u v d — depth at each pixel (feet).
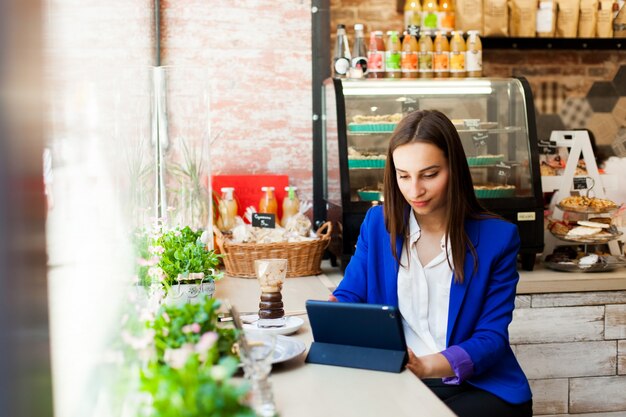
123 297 5.80
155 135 9.85
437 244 8.26
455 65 14.71
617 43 16.99
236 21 14.96
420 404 5.63
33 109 2.91
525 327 12.86
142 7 11.41
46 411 3.06
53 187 3.49
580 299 12.96
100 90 5.29
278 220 14.65
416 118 7.97
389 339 6.59
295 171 15.30
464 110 14.01
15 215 2.70
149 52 13.05
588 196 14.76
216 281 12.03
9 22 2.62
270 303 8.01
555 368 12.98
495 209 13.35
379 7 16.49
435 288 8.20
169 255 8.82
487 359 7.48
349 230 13.01
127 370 4.65
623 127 17.87
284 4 15.06
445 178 7.91
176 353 4.96
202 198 10.07
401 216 8.28
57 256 3.53
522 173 13.73
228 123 15.08
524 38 16.10
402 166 7.89
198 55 14.92
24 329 2.77
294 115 15.24
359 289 8.60
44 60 3.13
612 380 13.15
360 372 6.51
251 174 15.05
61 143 3.69
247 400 4.31
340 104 13.55
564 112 17.70
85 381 4.09
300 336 7.85
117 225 5.88
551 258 13.93
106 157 5.50
